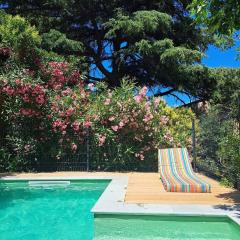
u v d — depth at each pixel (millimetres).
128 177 11844
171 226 6633
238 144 8539
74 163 14375
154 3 23219
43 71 15438
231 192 8633
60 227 7121
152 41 21734
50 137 14312
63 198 10016
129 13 22391
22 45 15305
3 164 14164
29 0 24031
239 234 6008
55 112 14156
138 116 13914
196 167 13500
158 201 7680
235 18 5945
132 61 24750
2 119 14305
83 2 23250
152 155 14273
